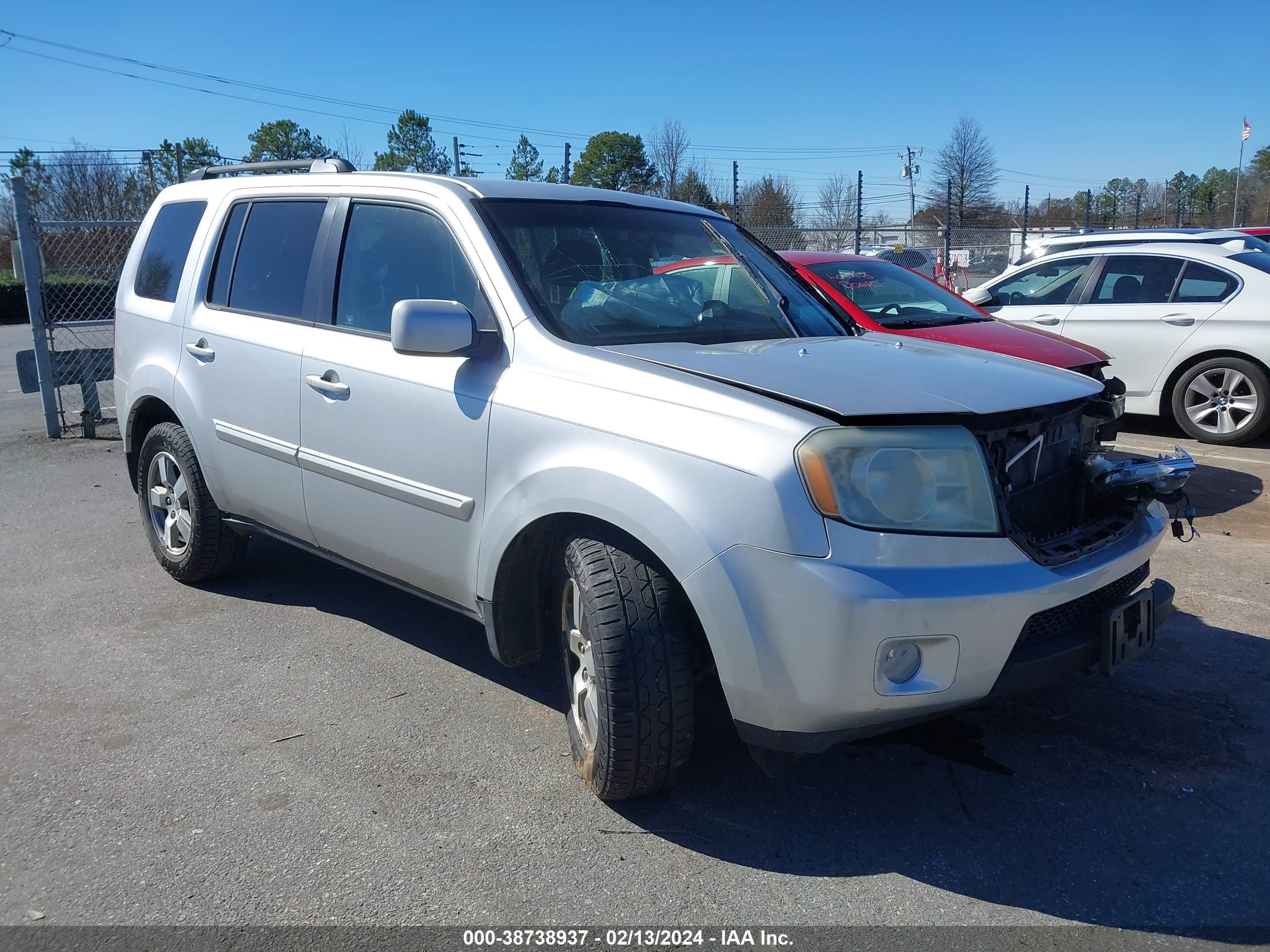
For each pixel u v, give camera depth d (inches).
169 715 144.0
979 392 111.8
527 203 145.9
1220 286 325.4
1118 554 115.5
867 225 844.0
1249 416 320.8
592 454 113.2
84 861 109.4
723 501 102.2
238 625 178.2
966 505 103.9
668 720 110.8
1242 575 203.3
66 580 202.5
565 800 122.0
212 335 173.8
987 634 101.8
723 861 110.2
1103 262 349.4
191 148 1192.8
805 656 99.2
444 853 111.3
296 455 156.1
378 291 149.1
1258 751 133.6
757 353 123.1
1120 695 150.0
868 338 149.8
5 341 848.3
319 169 173.8
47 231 418.6
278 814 118.8
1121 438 346.0
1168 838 114.5
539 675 157.9
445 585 138.2
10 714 144.4
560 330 128.3
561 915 101.3
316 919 100.3
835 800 122.4
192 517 186.9
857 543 98.9
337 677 156.9
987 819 118.5
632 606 110.0
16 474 303.4
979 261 916.0
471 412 128.3
